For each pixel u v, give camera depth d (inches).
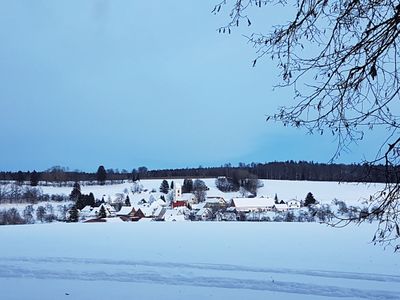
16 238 646.5
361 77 130.2
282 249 523.2
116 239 625.3
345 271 401.1
